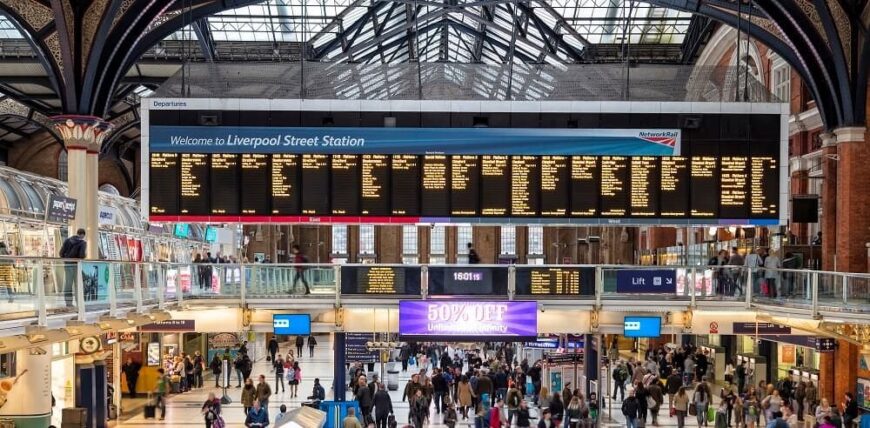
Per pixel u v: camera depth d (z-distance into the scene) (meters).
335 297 25.81
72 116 27.47
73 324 16.97
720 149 26.28
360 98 26.47
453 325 24.80
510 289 25.33
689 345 42.41
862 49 28.97
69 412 25.30
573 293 25.31
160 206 26.02
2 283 14.30
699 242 46.81
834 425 24.19
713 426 30.05
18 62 40.62
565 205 26.19
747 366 36.06
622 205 26.17
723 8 31.42
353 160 26.20
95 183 28.14
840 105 29.59
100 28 27.31
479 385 29.80
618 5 42.91
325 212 26.14
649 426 30.34
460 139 26.20
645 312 25.73
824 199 31.33
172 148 26.08
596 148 26.22
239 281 25.97
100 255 34.94
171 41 42.28
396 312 26.03
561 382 30.64
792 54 31.09
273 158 26.16
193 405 35.25
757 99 26.81
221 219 26.06
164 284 23.11
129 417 32.25
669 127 26.27
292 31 43.09
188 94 26.42
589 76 26.77
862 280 22.17
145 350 38.00
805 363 32.97
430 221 26.16
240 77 26.80
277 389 37.81
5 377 25.02
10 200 29.34
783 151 26.25
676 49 45.59
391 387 39.22
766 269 25.27
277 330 25.52
